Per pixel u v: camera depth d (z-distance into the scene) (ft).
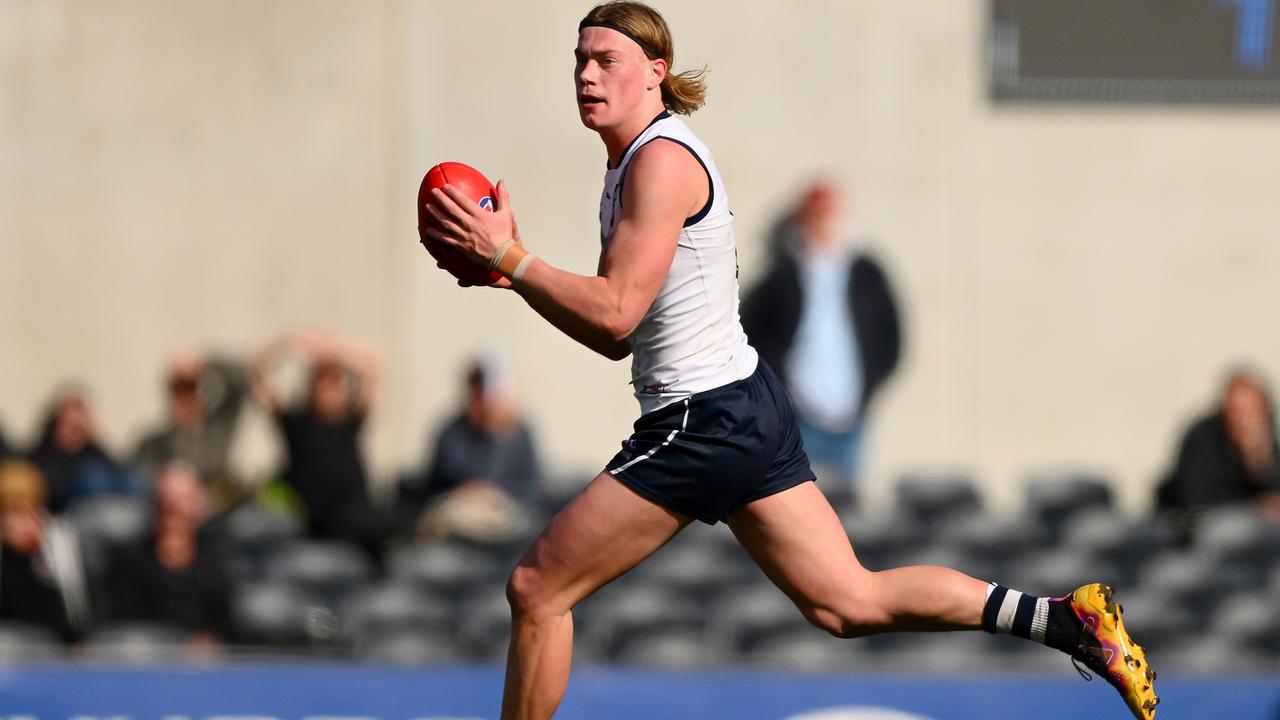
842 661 92.73
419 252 136.36
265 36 136.05
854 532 104.73
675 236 42.14
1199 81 136.56
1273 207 140.67
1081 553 107.45
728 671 71.82
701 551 103.55
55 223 134.62
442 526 102.89
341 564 96.94
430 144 136.56
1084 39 137.39
